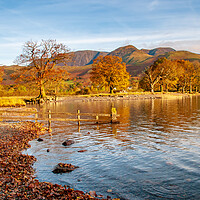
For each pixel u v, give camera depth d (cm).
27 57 5388
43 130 1831
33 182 765
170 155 1087
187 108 3531
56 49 5494
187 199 657
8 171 869
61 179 820
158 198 668
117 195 692
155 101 5475
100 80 7662
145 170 895
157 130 1745
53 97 5869
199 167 916
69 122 2275
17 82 5575
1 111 2148
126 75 8019
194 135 1545
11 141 1387
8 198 636
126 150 1191
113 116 2162
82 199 644
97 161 1016
